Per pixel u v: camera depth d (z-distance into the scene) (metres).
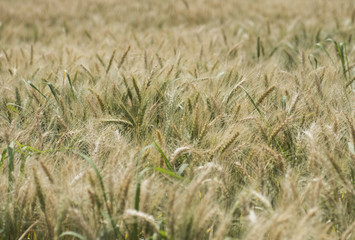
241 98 2.94
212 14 10.98
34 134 2.59
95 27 9.91
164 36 6.50
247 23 9.04
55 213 1.61
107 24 10.12
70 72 3.71
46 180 1.80
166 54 4.62
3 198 1.71
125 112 2.76
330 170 1.77
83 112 2.85
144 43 5.72
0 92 3.08
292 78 3.33
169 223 1.47
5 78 3.63
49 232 1.55
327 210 1.80
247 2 13.38
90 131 2.23
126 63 4.19
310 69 3.64
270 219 1.48
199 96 2.90
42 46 7.07
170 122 2.63
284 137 2.30
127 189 1.57
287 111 2.59
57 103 2.85
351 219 1.72
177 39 5.66
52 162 2.10
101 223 1.62
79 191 1.76
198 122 2.43
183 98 2.95
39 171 1.86
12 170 1.84
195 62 4.22
